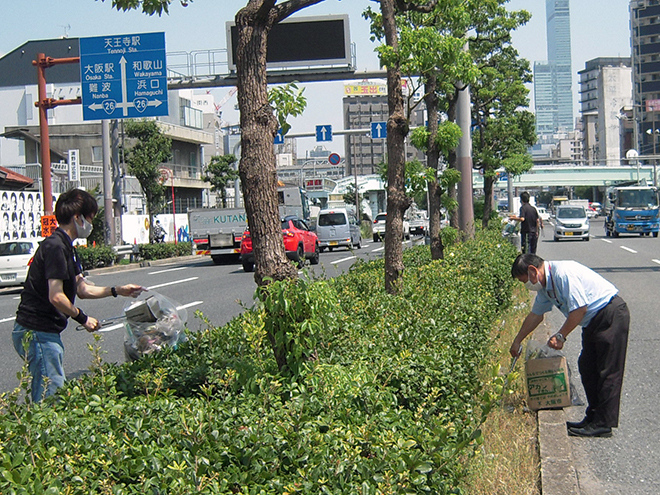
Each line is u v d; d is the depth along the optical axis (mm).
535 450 4945
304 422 3303
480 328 6531
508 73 28422
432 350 4906
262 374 4172
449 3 9914
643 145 136625
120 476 2857
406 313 6012
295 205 36812
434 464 3180
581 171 92625
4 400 3463
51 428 3230
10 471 2654
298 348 4191
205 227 29125
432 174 11297
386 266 8562
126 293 5008
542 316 5801
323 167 127375
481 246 14055
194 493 2637
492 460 4508
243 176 4523
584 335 5684
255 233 4488
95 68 20359
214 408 3520
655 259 22891
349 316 5621
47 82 58344
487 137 31297
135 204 49219
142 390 4344
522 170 32531
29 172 42594
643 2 135750
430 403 4086
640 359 8203
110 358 8945
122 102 20344
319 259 28453
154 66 20234
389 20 9039
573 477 4395
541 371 5887
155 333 5488
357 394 3701
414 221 50781
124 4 5910
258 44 4668
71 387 4082
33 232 29594
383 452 3041
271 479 2900
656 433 5625
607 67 168500
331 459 2963
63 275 4512
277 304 4211
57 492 2580
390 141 8797
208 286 18125
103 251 26734
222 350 4980
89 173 46094
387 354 4777
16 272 20531
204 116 88188
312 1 4820
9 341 10680
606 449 5320
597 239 40000
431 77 13227
